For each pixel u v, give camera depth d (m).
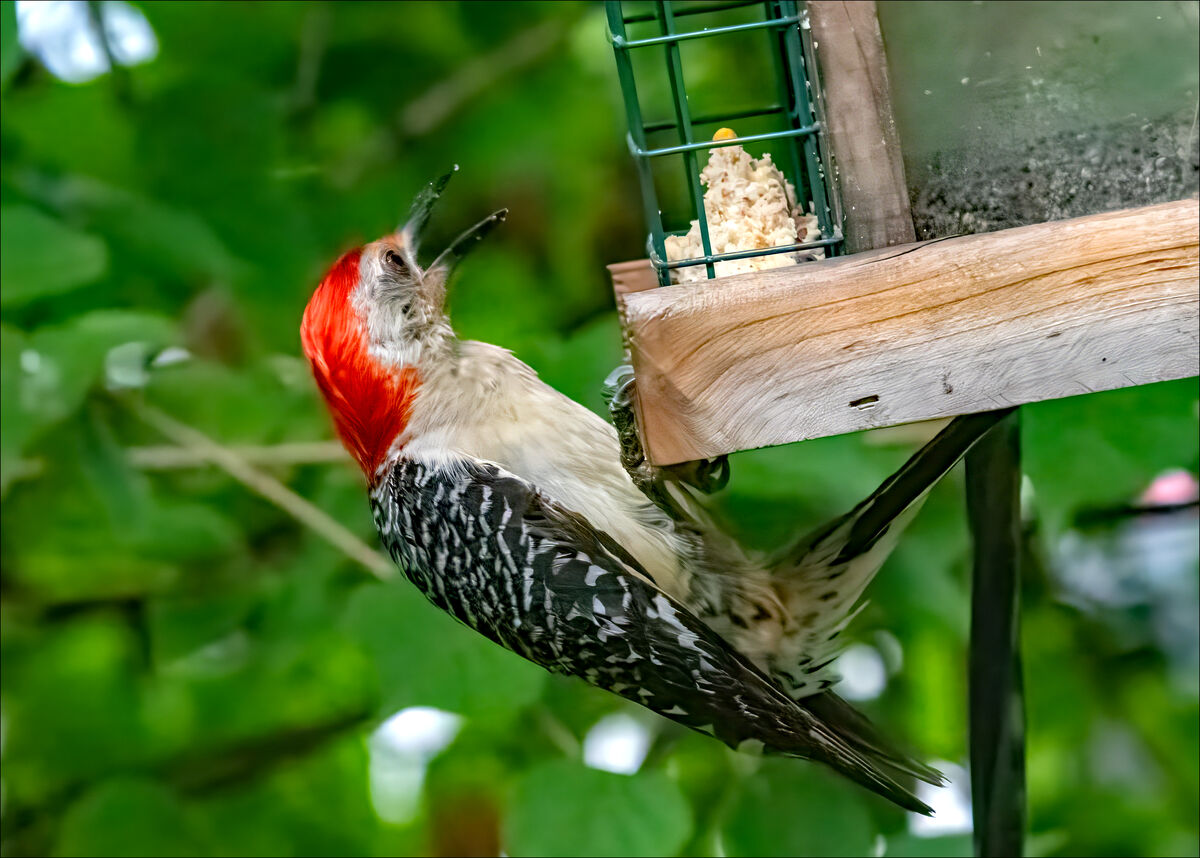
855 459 7.65
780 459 7.62
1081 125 5.93
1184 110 5.89
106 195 8.73
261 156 9.00
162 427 8.60
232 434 8.66
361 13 10.37
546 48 10.51
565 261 10.66
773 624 7.00
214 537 8.77
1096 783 9.12
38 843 9.55
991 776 6.99
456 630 7.48
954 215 5.99
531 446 7.23
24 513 9.20
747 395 5.29
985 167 5.96
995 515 6.82
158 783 8.99
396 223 9.95
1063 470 7.59
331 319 7.52
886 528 6.83
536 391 7.48
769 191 6.80
